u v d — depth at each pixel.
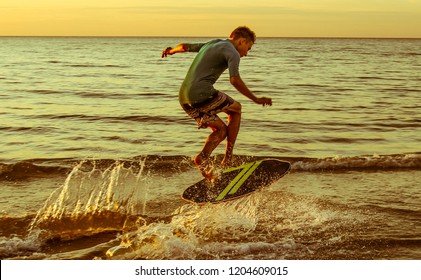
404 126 22.34
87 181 12.04
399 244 8.21
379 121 23.75
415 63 87.06
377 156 14.51
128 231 8.84
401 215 9.64
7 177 12.30
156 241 8.06
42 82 43.94
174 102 30.94
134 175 12.74
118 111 26.28
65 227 8.95
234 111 8.27
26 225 8.93
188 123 22.23
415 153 15.10
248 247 7.95
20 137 18.58
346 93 38.19
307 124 22.69
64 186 11.47
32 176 12.48
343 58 105.25
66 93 35.53
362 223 9.16
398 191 11.37
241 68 69.62
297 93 38.25
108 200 10.44
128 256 7.67
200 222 8.98
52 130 20.14
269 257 7.69
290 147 17.47
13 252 7.91
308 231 8.75
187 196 8.37
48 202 10.30
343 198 10.77
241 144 17.78
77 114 24.83
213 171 8.65
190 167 13.73
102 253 7.82
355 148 17.52
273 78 52.94
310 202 10.44
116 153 16.11
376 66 77.31
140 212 9.80
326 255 7.79
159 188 11.55
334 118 24.72
